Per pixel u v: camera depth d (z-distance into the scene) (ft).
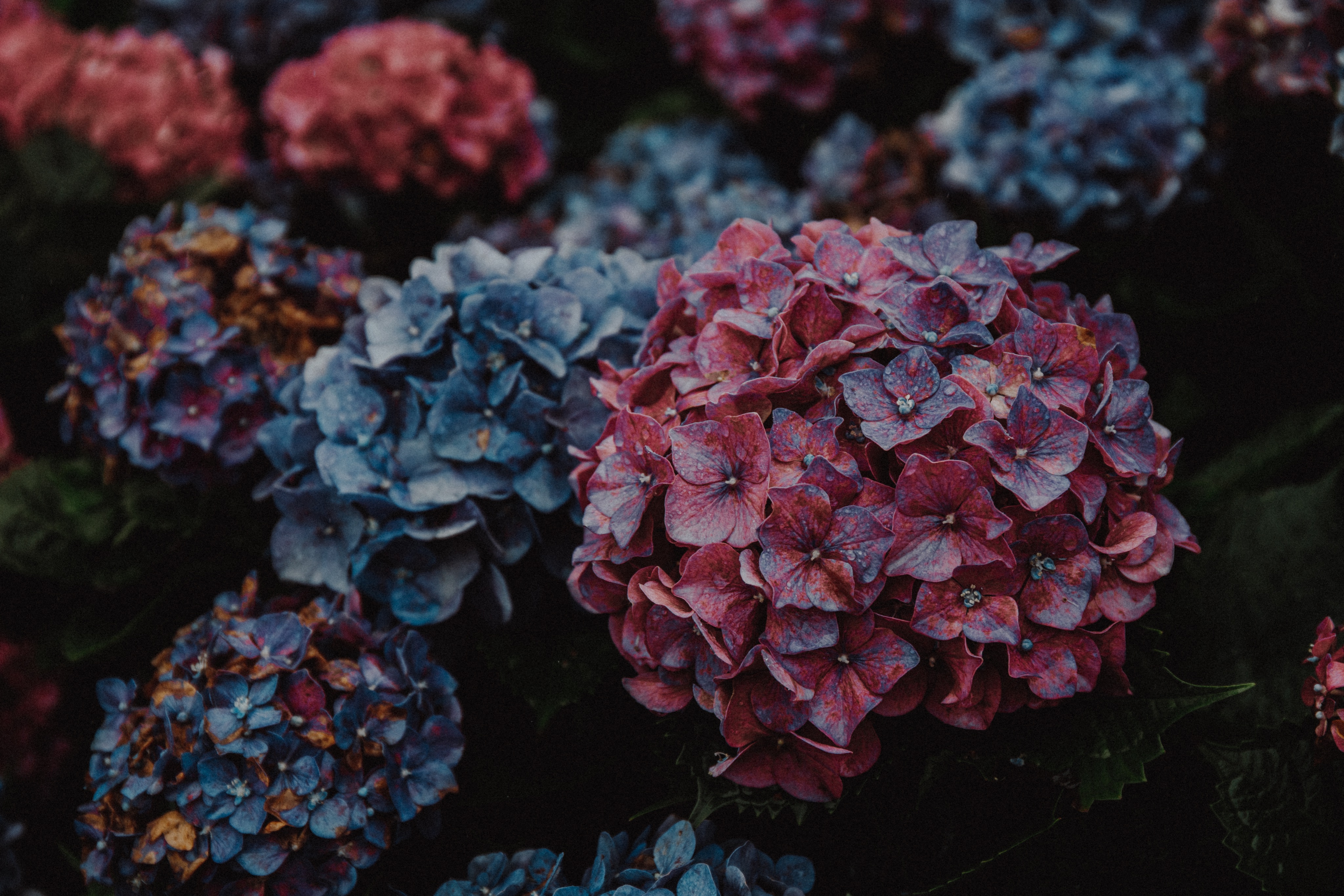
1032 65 2.89
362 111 2.90
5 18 3.15
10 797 2.55
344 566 2.32
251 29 3.29
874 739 2.05
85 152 3.04
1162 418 2.60
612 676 2.33
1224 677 2.23
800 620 1.99
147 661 2.48
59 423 2.85
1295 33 2.54
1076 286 2.83
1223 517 2.33
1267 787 2.13
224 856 2.14
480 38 3.86
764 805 2.08
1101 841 2.21
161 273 2.44
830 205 3.09
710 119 3.74
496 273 2.34
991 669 2.03
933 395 2.01
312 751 2.18
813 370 2.06
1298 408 2.51
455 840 2.33
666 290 2.25
